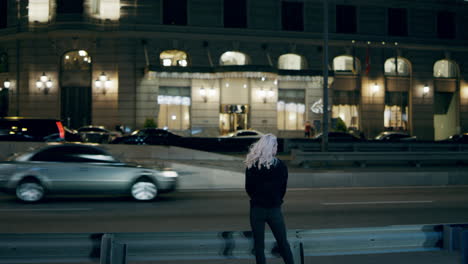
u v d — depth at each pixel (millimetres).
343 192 15016
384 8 42375
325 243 4914
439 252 6129
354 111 41469
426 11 43406
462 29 44156
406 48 42500
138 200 12281
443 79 44125
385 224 9078
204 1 39000
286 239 4637
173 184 12586
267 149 4707
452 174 18078
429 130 42750
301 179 16781
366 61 39312
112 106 37781
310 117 39062
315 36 40594
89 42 37656
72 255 4387
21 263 4301
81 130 32594
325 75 22750
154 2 38062
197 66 38562
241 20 39625
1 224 8820
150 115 37250
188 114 37812
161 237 4594
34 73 38000
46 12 37719
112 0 37531
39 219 9422
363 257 5891
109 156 12406
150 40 37906
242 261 5844
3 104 39062
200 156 23172
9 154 19906
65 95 38125
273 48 39969
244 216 10070
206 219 9648
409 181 17688
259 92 37312
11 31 38375
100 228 8508
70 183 11859
